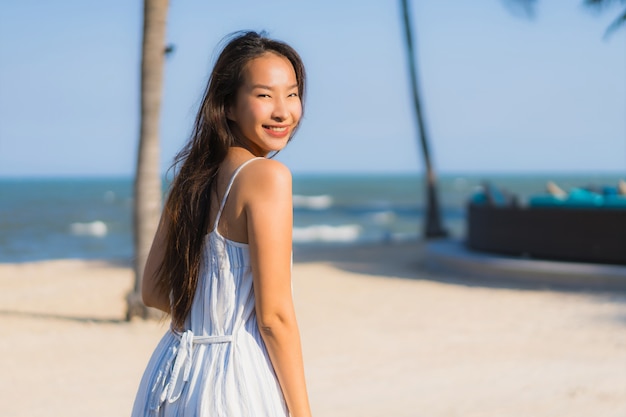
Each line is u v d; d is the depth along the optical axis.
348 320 8.67
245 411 1.90
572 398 5.19
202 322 2.01
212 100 2.07
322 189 104.44
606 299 9.71
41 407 5.28
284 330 1.93
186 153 2.16
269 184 1.92
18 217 48.25
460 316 8.79
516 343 7.23
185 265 2.03
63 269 14.38
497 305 9.50
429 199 20.36
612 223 11.10
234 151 2.06
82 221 44.94
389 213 51.19
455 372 6.09
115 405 5.34
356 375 6.06
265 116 2.04
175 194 2.11
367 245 18.98
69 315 9.12
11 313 9.24
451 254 13.16
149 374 2.05
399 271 13.32
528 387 5.55
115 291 11.21
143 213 8.44
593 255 11.27
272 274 1.90
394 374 6.07
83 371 6.37
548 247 11.77
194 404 1.93
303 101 2.19
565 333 7.65
